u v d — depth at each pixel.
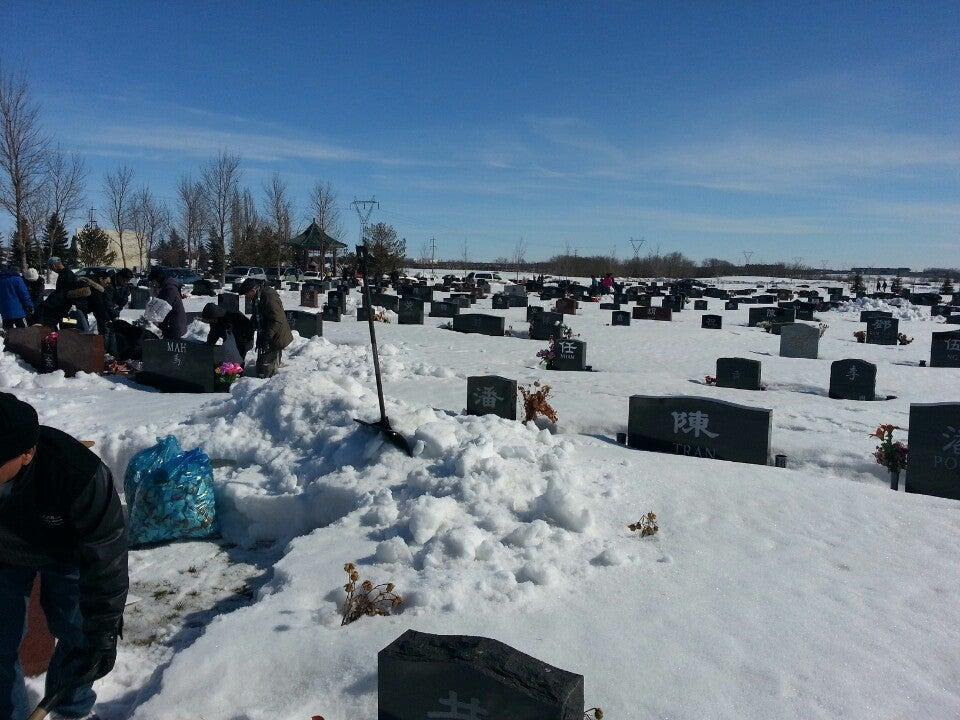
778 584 4.31
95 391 10.57
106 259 61.03
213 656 3.47
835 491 5.87
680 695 3.22
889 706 3.20
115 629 3.00
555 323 20.67
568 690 2.50
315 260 55.97
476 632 3.64
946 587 4.37
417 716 2.67
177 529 5.54
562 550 4.53
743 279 86.25
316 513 5.56
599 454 6.63
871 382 11.86
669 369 15.50
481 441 5.74
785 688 3.29
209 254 60.81
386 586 3.94
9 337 12.55
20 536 2.84
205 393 10.56
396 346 17.47
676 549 4.73
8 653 2.94
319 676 3.35
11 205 29.84
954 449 6.46
